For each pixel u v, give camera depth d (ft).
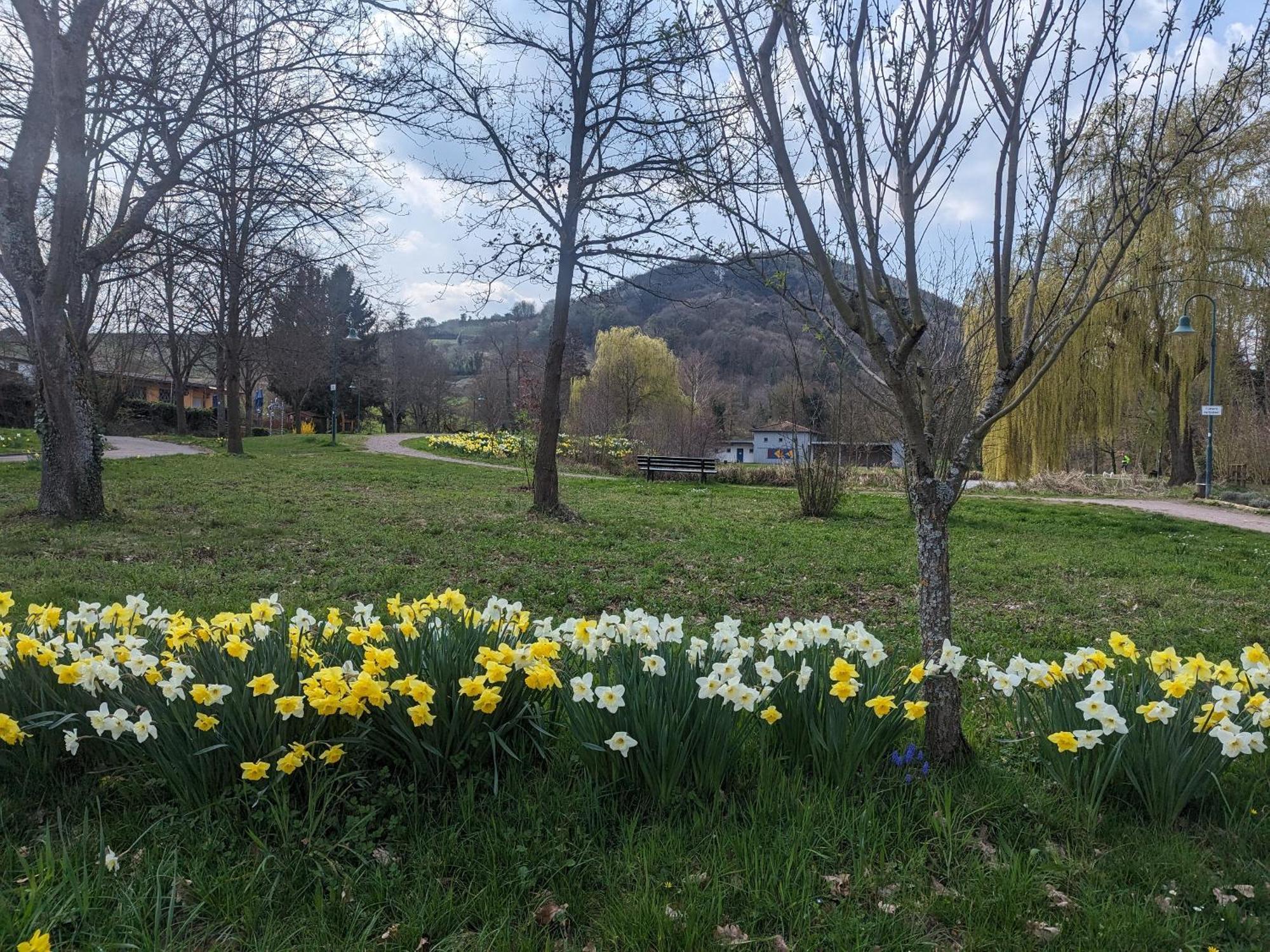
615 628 11.80
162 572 24.68
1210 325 76.54
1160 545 42.52
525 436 88.94
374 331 189.98
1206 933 7.82
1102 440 88.07
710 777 9.94
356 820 8.93
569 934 7.79
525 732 10.67
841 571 31.04
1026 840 9.53
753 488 76.07
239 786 9.27
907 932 7.67
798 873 8.42
